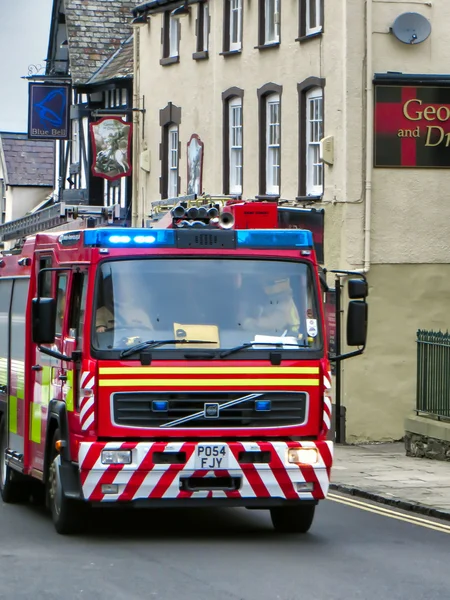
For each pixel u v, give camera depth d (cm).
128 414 1459
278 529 1619
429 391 2647
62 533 1567
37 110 4362
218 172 3562
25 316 1803
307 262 1534
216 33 3566
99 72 4384
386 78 2934
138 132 4091
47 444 1630
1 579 1254
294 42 3161
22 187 6047
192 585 1220
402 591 1211
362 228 2934
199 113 3688
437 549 1493
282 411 1491
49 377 1647
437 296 2978
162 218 1748
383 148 2941
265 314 1507
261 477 1473
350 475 2281
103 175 4012
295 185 3166
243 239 1521
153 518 1733
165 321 1483
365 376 2942
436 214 2972
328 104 3003
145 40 4047
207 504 1468
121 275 1488
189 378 1467
